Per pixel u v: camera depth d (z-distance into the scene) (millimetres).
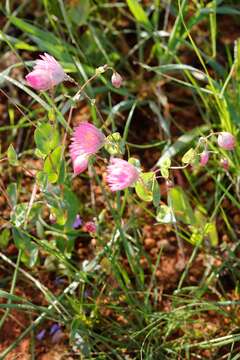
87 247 669
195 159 555
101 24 772
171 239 672
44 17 784
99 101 746
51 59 530
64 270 637
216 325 617
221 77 721
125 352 605
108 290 624
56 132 556
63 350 618
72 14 743
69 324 601
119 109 722
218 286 641
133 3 684
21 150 733
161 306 634
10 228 673
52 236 675
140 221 678
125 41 779
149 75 757
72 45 753
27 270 659
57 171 566
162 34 711
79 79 737
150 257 665
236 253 652
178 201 611
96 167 699
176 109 740
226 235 666
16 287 653
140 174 540
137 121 740
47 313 607
